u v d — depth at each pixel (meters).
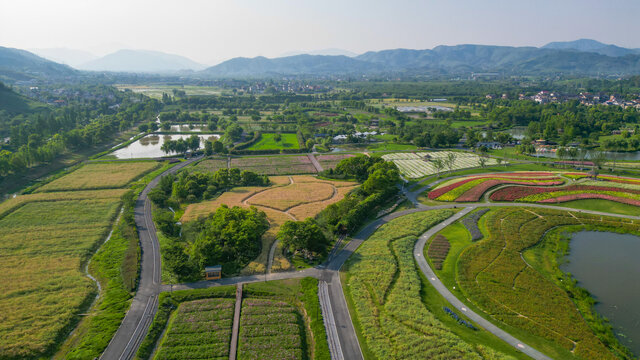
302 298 82.56
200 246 94.31
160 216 122.19
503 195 145.88
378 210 134.88
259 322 73.94
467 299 82.75
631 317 76.88
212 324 73.31
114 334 71.38
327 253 103.00
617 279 91.12
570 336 70.31
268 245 106.19
